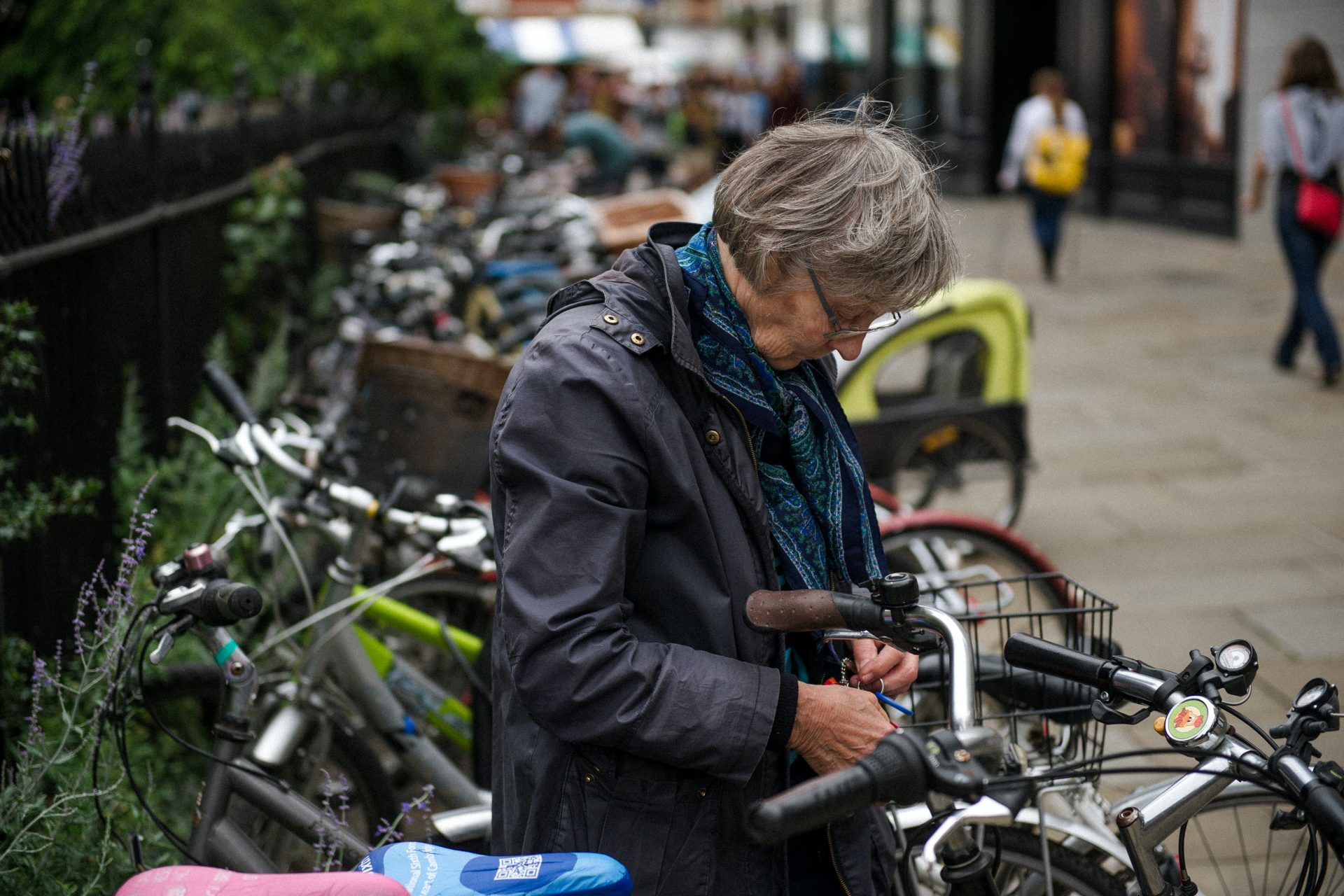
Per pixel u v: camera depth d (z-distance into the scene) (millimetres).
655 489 1526
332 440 2592
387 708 2570
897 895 1934
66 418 3199
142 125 4230
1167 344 8328
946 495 5293
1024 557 3189
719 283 1582
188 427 2480
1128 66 14680
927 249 1497
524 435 1495
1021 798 1387
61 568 3006
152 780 2439
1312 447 5992
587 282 1627
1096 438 6281
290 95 8430
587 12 27359
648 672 1463
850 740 1511
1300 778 1378
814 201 1477
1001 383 4805
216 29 9477
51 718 2623
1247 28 12203
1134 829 1584
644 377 1521
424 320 5523
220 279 5648
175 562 1965
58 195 3123
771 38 36344
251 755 2408
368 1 12391
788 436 1641
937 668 2113
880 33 21047
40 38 8664
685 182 15539
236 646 1977
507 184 10469
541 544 1469
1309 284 7086
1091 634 2008
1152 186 14297
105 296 3637
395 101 14430
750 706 1476
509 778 1651
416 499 3432
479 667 2740
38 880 2062
